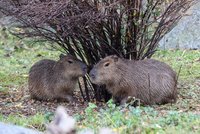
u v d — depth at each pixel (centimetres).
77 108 1566
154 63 1611
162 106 1559
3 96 1791
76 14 1491
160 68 1608
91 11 1467
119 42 1617
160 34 1645
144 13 1583
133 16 1562
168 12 1593
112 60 1560
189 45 2530
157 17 1719
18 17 1541
